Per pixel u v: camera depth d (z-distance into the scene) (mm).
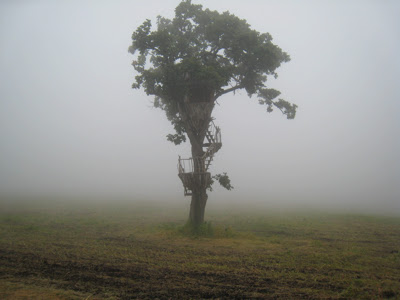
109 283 9883
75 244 15523
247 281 10312
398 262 13062
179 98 19906
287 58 21156
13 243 15266
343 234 20188
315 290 9609
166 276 10648
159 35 18531
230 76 19703
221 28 19828
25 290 9164
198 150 19719
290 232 20734
